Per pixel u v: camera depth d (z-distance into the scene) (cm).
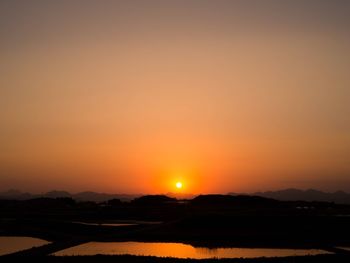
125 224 9856
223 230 8581
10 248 6359
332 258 5119
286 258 5106
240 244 6931
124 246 6594
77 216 11844
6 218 10731
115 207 15025
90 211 13238
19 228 8569
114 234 7825
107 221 10712
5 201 18425
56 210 13900
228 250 6356
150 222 10531
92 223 10169
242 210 13175
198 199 17238
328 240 7419
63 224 8888
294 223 9050
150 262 4784
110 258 4969
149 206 15512
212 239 7325
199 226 8831
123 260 4866
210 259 4994
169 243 6994
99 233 7981
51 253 5703
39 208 15225
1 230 8375
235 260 4966
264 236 7519
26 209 14538
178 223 9081
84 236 7675
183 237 7462
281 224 8981
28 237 7675
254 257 5472
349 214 11300
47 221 9338
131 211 12825
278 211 12288
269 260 4981
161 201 18275
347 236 7875
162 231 8244
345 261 4991
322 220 9250
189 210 13150
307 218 9406
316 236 7844
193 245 6825
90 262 4744
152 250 6228
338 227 8694
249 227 8850
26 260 4869
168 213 12262
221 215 9538
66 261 4812
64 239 7269
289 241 7150
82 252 5888
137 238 7362
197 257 5603
